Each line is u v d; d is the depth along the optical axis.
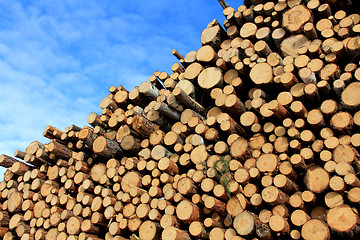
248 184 4.59
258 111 5.11
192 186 4.96
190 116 5.78
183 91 5.72
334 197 3.88
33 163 7.27
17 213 7.05
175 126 6.03
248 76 5.65
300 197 4.14
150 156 5.82
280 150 4.65
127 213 5.43
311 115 4.53
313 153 4.37
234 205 4.61
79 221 6.00
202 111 6.11
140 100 6.62
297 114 4.66
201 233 4.60
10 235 6.92
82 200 6.14
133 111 6.10
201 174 4.96
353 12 5.42
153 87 6.60
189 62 6.50
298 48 5.30
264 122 5.21
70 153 7.15
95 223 5.86
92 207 6.01
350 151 4.04
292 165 4.33
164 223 4.89
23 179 7.39
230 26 6.25
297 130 4.59
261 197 4.35
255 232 4.08
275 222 4.02
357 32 4.75
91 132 6.61
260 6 5.83
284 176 4.27
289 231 4.00
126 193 5.61
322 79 4.68
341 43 4.66
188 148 5.45
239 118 5.53
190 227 4.71
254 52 5.56
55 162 7.30
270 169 4.46
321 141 4.36
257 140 5.00
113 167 6.15
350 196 3.77
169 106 5.90
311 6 5.32
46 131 7.25
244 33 5.88
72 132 7.00
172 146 5.83
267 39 5.64
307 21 5.21
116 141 6.50
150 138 6.01
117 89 7.21
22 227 6.65
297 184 4.51
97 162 6.79
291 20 5.37
